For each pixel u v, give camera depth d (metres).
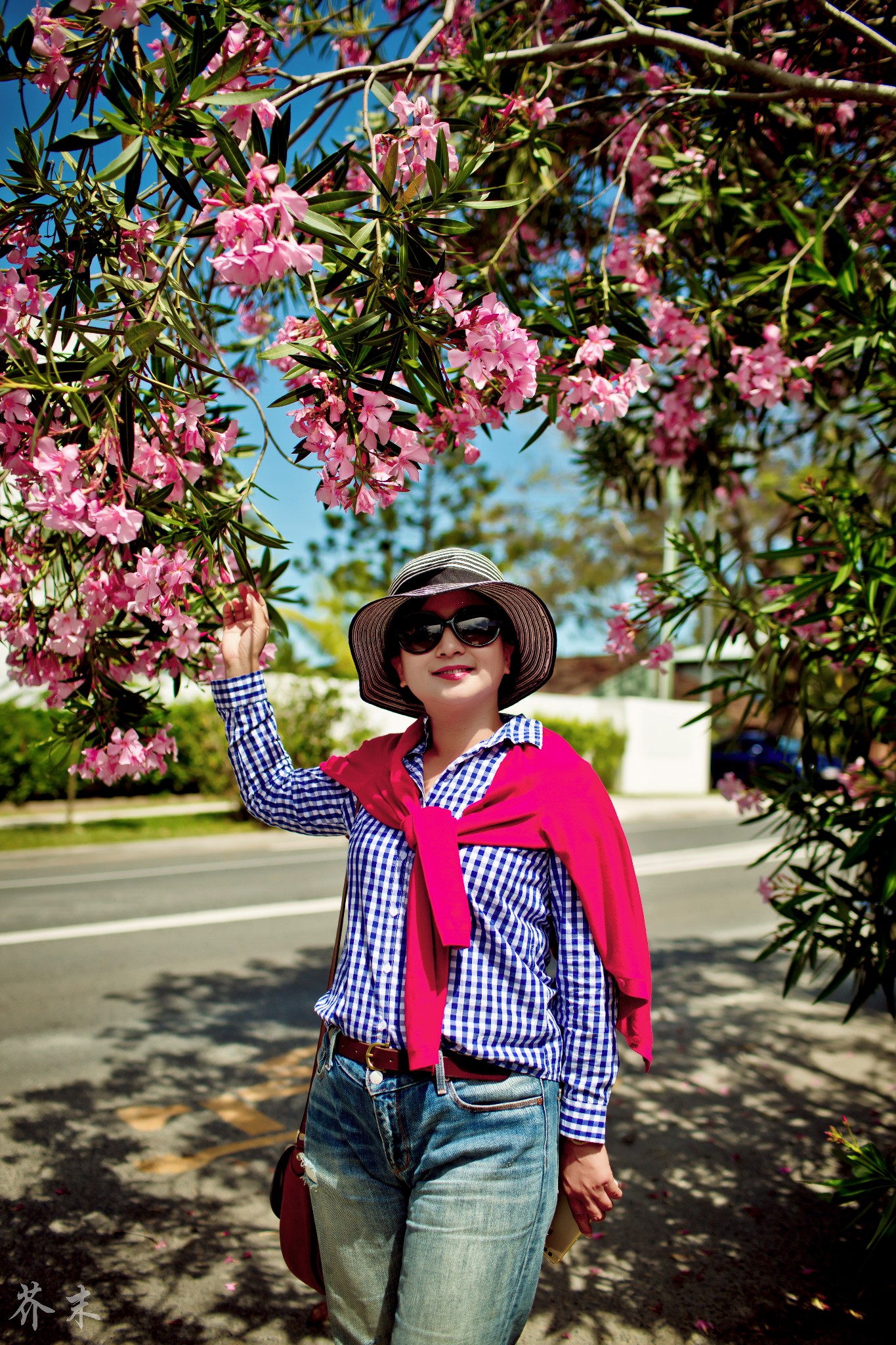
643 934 1.53
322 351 1.78
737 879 9.32
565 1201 1.58
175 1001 5.05
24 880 8.88
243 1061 4.19
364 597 17.78
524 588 1.62
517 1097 1.43
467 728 1.67
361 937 1.55
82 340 1.69
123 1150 3.29
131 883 8.71
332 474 1.79
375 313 1.69
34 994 5.11
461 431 1.95
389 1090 1.45
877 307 2.64
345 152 1.73
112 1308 2.38
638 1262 2.66
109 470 1.70
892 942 2.66
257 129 1.62
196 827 12.59
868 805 2.65
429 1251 1.38
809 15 2.86
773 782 2.95
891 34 2.68
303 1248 1.66
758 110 2.82
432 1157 1.43
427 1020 1.41
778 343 2.83
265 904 7.73
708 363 3.19
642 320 2.41
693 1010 5.16
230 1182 3.07
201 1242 2.71
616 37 2.40
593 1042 1.51
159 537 1.83
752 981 5.78
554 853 1.52
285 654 15.64
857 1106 3.83
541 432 2.30
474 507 17.42
